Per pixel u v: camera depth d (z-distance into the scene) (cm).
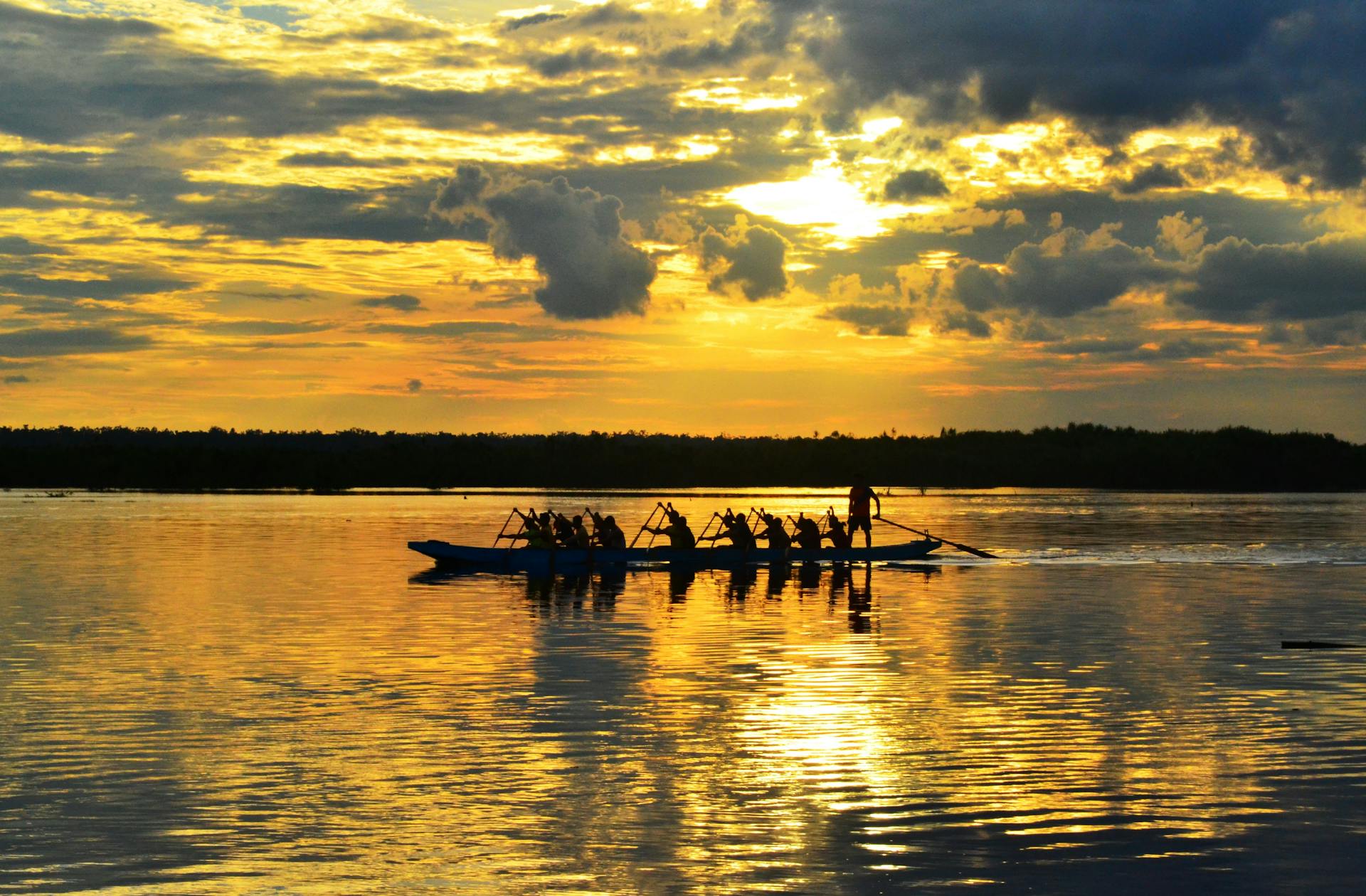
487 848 967
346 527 4934
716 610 2348
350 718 1380
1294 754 1236
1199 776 1157
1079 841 987
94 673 1636
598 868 929
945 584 2892
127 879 905
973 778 1149
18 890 884
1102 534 4834
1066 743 1274
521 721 1366
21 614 2217
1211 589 2766
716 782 1134
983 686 1566
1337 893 889
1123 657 1795
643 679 1606
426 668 1686
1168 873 922
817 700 1479
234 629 2055
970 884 902
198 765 1185
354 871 921
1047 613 2309
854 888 895
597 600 2514
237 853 956
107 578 2869
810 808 1064
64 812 1048
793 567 3384
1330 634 2034
